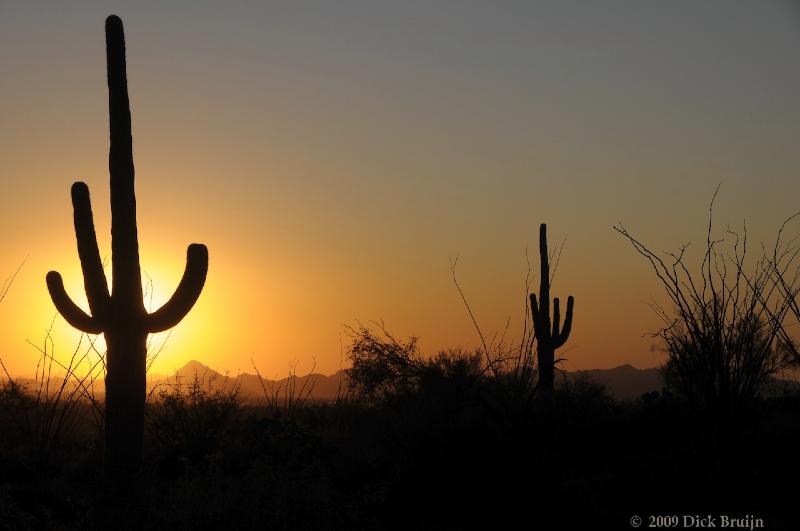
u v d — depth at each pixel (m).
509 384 19.77
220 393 22.03
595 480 15.95
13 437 20.48
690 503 14.20
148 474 14.98
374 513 14.38
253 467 14.24
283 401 24.75
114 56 16.42
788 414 19.81
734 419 14.77
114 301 15.81
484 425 17.17
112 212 16.11
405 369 26.91
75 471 17.86
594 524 13.76
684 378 15.38
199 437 20.61
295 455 16.69
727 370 14.66
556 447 18.02
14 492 15.54
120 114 16.34
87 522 13.65
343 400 26.17
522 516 14.22
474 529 13.98
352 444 19.09
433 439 16.28
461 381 20.66
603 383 27.30
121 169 16.19
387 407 23.61
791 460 15.66
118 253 15.96
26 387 22.67
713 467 14.76
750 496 14.12
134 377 15.66
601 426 20.41
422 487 15.05
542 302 31.25
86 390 20.20
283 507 13.06
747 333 14.70
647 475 15.54
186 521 12.94
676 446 17.41
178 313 15.89
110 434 15.40
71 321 16.12
